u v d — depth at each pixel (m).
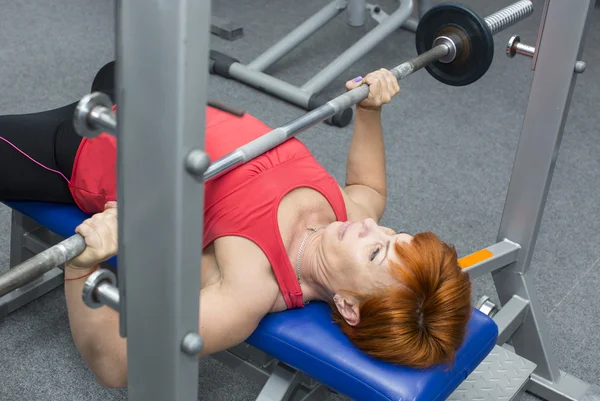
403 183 2.59
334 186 1.52
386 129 2.86
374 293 1.29
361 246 1.31
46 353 1.87
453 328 1.29
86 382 1.81
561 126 1.66
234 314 1.30
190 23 0.73
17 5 3.46
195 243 0.84
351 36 3.48
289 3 3.72
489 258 1.74
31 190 1.61
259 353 1.57
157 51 0.75
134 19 0.74
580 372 1.95
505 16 1.81
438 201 2.52
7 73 2.94
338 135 2.79
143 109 0.77
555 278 2.25
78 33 3.29
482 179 2.64
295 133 1.38
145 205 0.82
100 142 1.51
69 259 1.07
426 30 1.83
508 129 2.93
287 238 1.41
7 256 2.12
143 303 0.88
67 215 1.63
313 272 1.39
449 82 1.86
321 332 1.37
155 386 0.92
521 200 1.76
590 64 3.40
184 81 0.75
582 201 2.58
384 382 1.28
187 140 0.78
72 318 1.27
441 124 2.92
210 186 1.41
